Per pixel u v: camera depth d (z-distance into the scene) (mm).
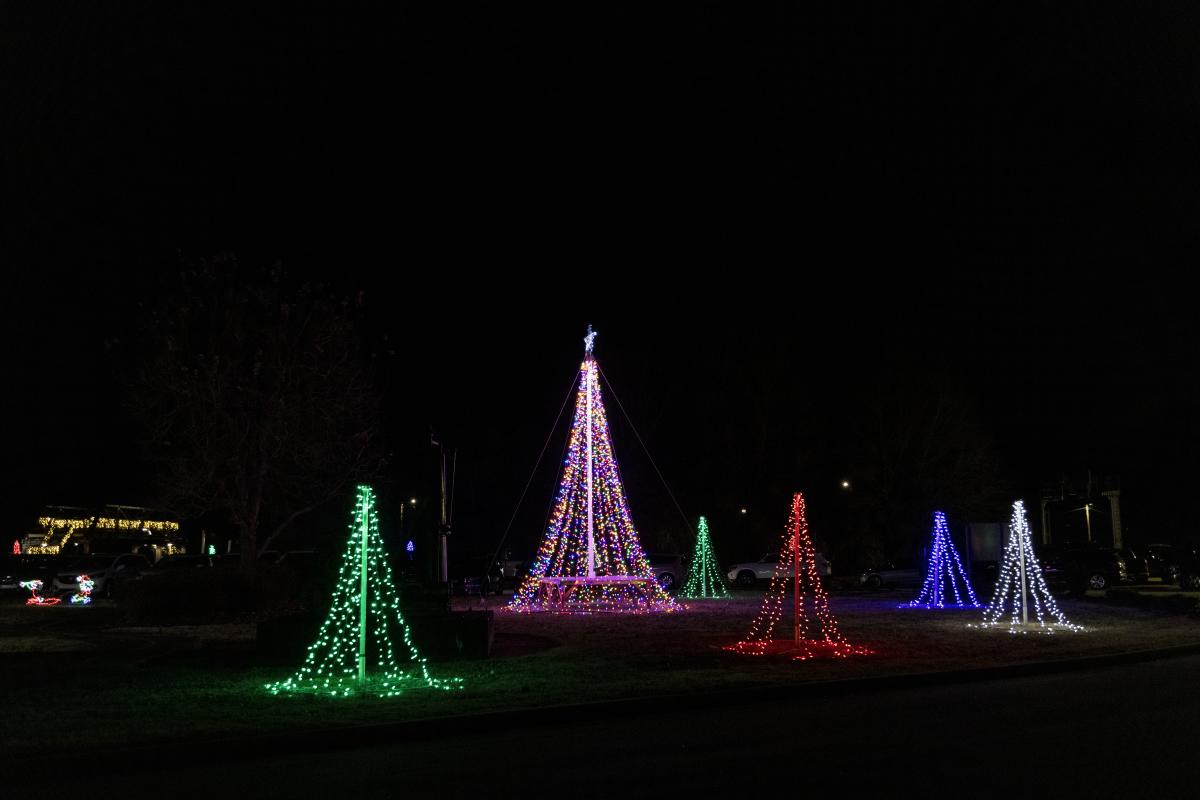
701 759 9227
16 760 8984
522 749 9922
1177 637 20312
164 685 13633
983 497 49406
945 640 19719
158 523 58656
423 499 25969
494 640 19797
